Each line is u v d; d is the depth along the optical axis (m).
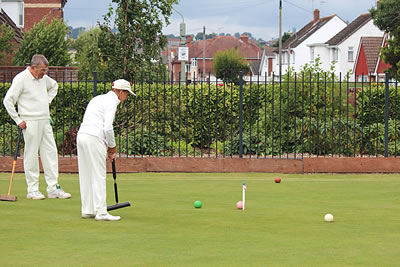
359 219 7.72
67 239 6.50
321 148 14.76
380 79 50.44
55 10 45.31
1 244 6.25
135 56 18.25
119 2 18.12
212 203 9.11
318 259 5.57
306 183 11.63
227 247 6.08
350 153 14.70
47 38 31.50
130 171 13.28
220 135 16.84
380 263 5.42
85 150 7.64
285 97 14.82
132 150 14.73
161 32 18.48
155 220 7.64
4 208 8.59
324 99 14.84
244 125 16.78
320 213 8.20
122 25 18.06
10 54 30.98
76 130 14.62
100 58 18.55
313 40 67.81
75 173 13.22
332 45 62.88
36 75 9.43
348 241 6.37
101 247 6.10
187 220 7.64
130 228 7.12
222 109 16.75
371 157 13.23
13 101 9.36
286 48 71.94
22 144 15.02
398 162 13.20
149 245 6.19
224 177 12.60
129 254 5.79
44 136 9.58
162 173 13.24
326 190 10.65
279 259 5.57
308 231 6.91
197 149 16.67
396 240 6.42
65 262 5.48
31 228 7.11
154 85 16.28
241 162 13.29
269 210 8.45
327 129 14.55
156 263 5.43
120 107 15.65
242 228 7.10
